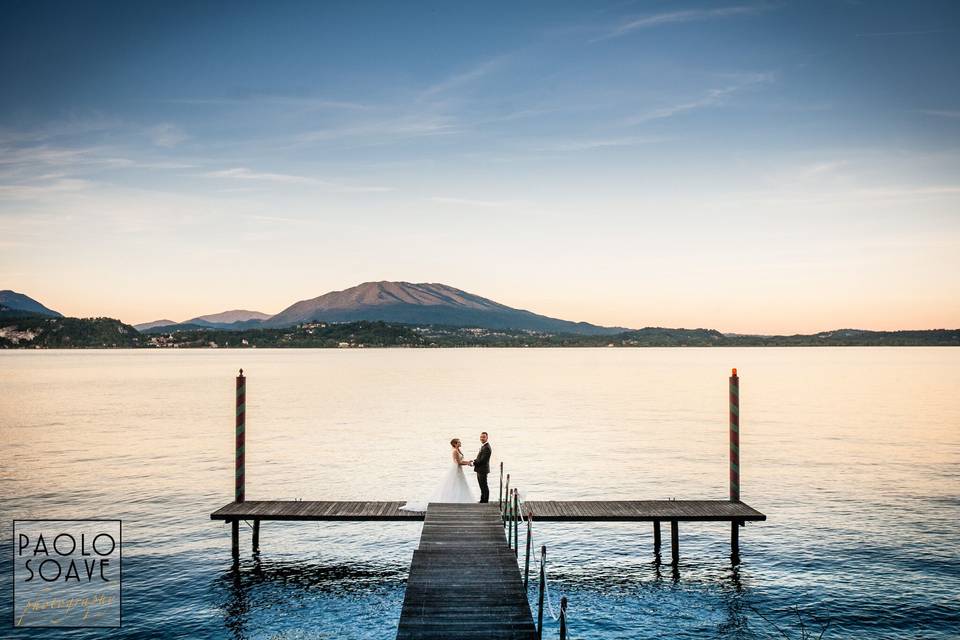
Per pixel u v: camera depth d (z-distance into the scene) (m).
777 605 19.38
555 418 64.12
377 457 41.91
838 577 21.31
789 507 29.39
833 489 32.78
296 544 24.94
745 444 46.72
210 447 45.53
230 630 17.72
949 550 23.53
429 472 37.22
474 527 20.16
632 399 86.81
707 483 34.16
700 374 156.75
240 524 27.30
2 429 55.00
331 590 20.55
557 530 27.00
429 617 13.89
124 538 25.06
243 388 24.16
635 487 33.31
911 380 122.81
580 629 18.00
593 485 33.75
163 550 23.86
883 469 37.62
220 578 21.36
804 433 52.28
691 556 23.53
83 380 128.25
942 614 18.64
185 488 32.94
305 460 40.81
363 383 122.44
